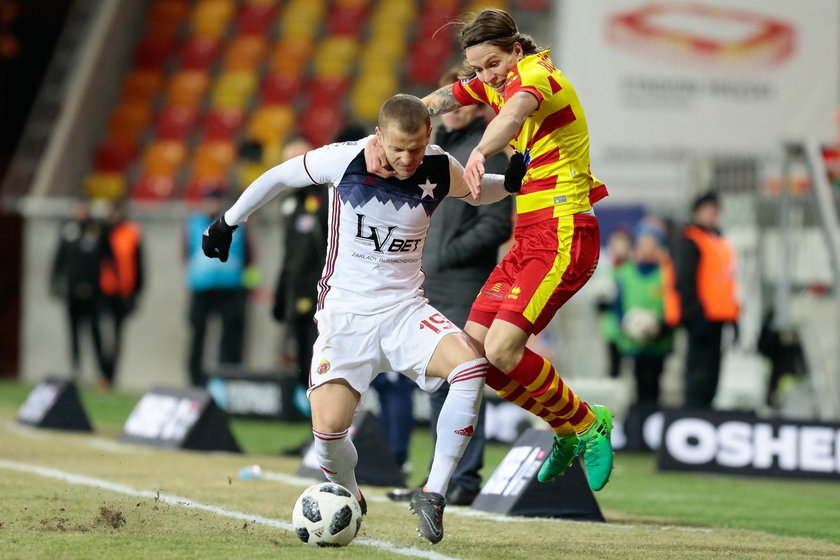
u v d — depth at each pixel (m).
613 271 44.56
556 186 19.70
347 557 16.80
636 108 52.94
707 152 52.97
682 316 39.97
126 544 17.52
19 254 75.38
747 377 47.28
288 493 24.80
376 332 18.27
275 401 45.25
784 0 53.47
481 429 24.19
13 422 41.53
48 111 72.62
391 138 17.06
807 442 32.59
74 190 70.56
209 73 77.00
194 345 50.03
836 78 53.38
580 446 20.31
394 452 28.83
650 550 18.78
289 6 80.81
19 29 84.50
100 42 74.88
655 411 39.78
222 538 18.38
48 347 64.56
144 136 73.69
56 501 22.25
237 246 49.66
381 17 79.44
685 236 40.00
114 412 47.59
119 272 57.22
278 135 72.31
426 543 18.53
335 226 18.41
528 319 19.50
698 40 53.16
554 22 74.25
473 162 17.36
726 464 33.16
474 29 19.36
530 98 18.36
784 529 23.08
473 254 24.06
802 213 46.34
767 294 47.00
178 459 31.33
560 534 20.34
